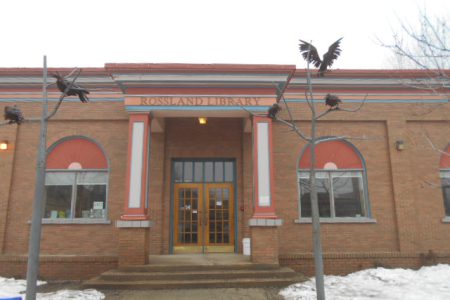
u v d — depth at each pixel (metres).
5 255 11.39
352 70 12.59
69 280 11.12
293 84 12.72
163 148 13.20
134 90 11.08
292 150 12.65
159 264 10.07
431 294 8.27
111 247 11.93
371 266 11.64
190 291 8.91
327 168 12.68
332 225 12.22
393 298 8.02
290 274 9.78
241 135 13.47
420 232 12.12
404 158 12.52
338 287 9.30
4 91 12.61
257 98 11.15
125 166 12.48
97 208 12.38
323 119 12.75
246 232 12.72
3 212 11.94
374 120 12.77
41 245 11.84
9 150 12.34
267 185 10.70
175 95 11.08
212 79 11.02
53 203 12.38
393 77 12.56
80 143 12.68
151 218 12.70
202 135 13.46
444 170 12.68
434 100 12.79
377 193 12.45
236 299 8.20
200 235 13.10
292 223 12.20
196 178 13.51
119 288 9.08
